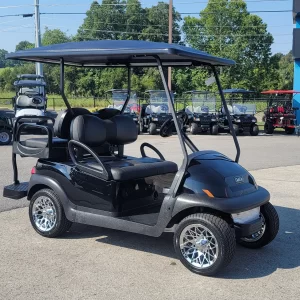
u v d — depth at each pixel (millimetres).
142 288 3879
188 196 4227
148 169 4926
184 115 5379
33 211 5262
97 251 4762
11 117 14477
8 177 8312
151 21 54625
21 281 3994
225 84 44625
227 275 4184
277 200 7008
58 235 5141
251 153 12422
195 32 47719
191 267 4199
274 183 8234
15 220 5789
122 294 3760
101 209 4789
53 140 5316
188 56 4406
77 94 33906
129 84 6016
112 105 19484
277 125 20344
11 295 3721
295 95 21891
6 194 5484
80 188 4914
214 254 4098
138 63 5633
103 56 4953
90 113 5480
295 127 19750
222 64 5102
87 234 5316
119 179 4633
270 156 11828
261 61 45875
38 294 3744
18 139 5523
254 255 4727
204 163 4461
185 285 3949
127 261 4496
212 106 20172
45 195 5141
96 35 54406
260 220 4523
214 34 46562
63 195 5012
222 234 4016
